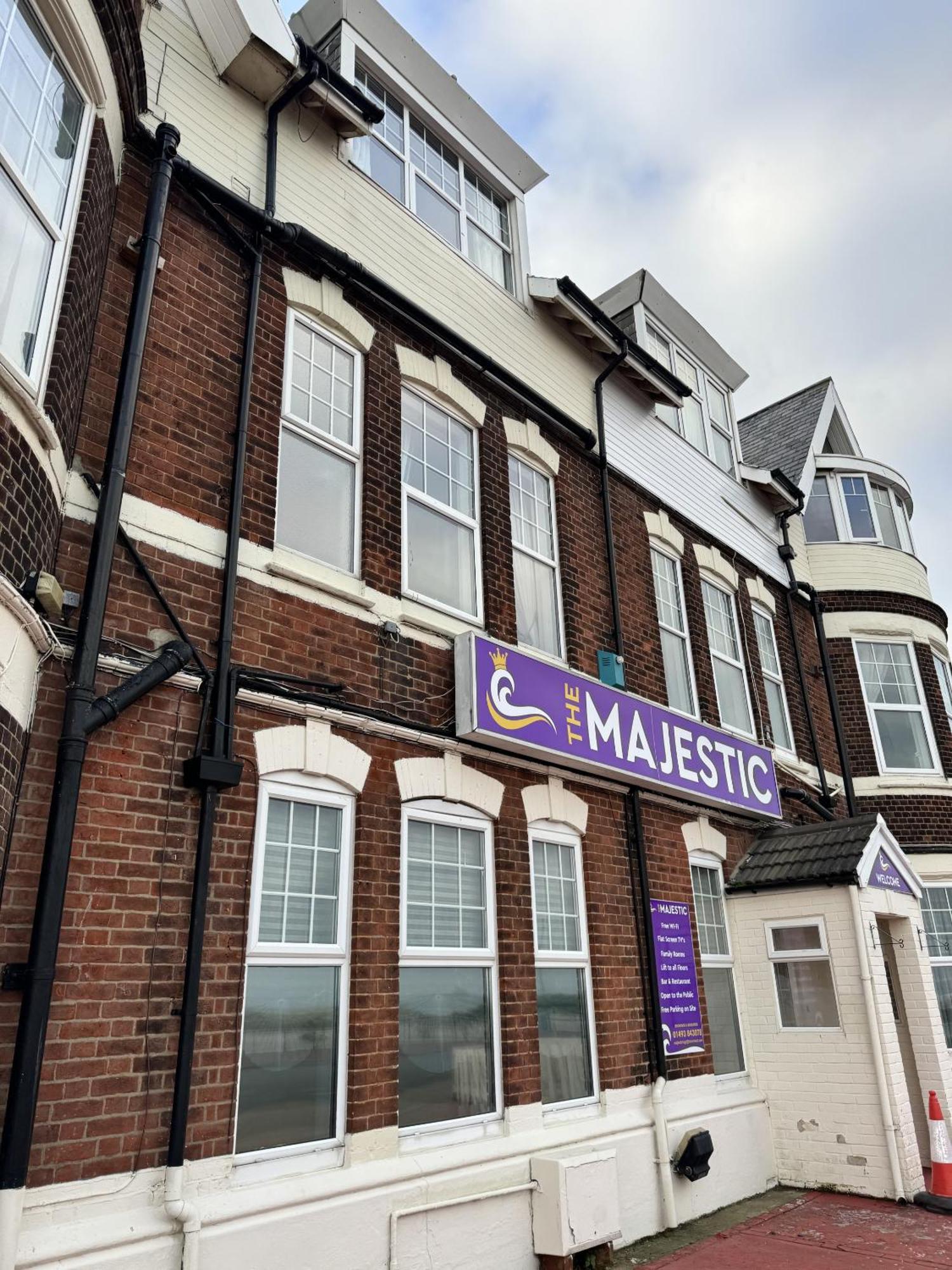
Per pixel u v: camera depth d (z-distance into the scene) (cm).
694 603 1203
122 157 654
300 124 823
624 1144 777
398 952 646
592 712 870
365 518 747
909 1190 880
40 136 505
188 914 531
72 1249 430
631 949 876
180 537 603
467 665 749
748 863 1092
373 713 677
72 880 488
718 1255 716
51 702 503
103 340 602
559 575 976
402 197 954
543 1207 654
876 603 1589
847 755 1470
